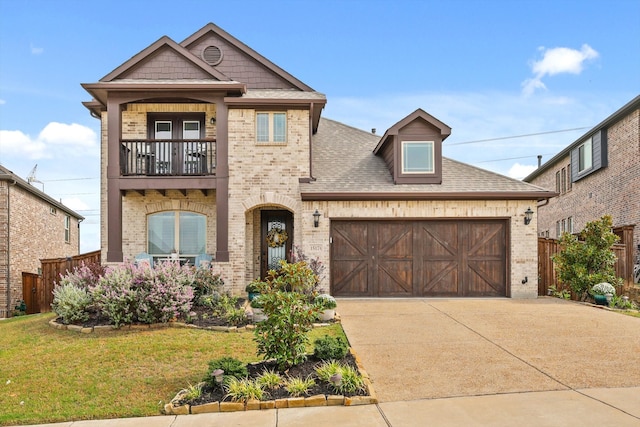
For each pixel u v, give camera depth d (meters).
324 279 12.71
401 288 13.10
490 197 12.98
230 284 12.84
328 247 12.84
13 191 16.98
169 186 13.03
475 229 13.27
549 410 5.13
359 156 15.14
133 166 13.80
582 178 22.23
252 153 13.26
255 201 13.16
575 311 10.66
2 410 5.57
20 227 17.66
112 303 9.10
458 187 13.27
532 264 13.05
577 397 5.49
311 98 13.45
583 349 7.44
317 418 5.10
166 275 9.82
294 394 5.62
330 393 5.65
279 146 13.31
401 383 6.08
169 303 9.27
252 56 14.96
